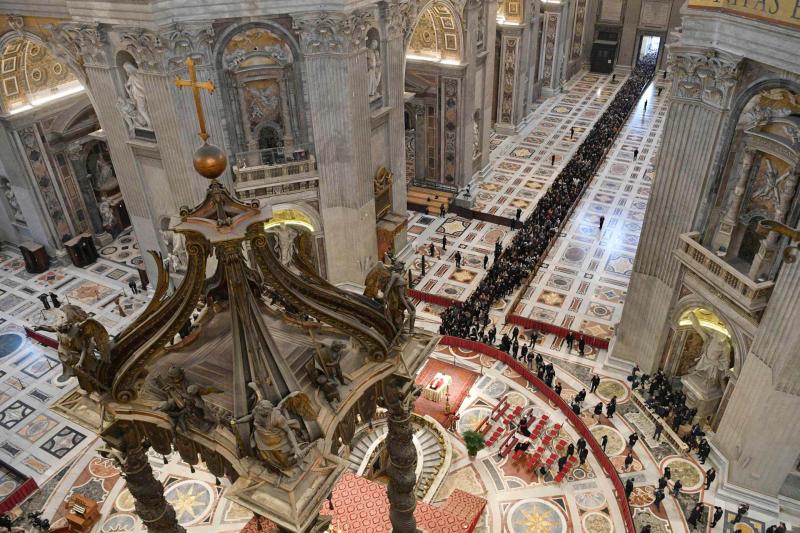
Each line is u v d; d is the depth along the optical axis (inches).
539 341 1057.5
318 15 898.1
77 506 783.1
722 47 719.7
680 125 797.2
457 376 994.1
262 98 972.6
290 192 1021.2
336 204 1051.3
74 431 922.1
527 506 792.3
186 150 934.4
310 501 245.1
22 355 1060.5
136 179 1028.5
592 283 1208.8
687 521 761.6
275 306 399.5
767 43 663.1
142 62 880.9
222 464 301.3
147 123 960.3
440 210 1455.5
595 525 764.6
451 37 1296.8
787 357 674.8
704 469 826.8
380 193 1132.5
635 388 944.9
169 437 319.6
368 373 315.6
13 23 1000.2
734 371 792.9
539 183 1572.3
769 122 706.2
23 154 1185.4
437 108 1405.0
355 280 1124.5
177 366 287.1
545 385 948.6
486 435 895.1
